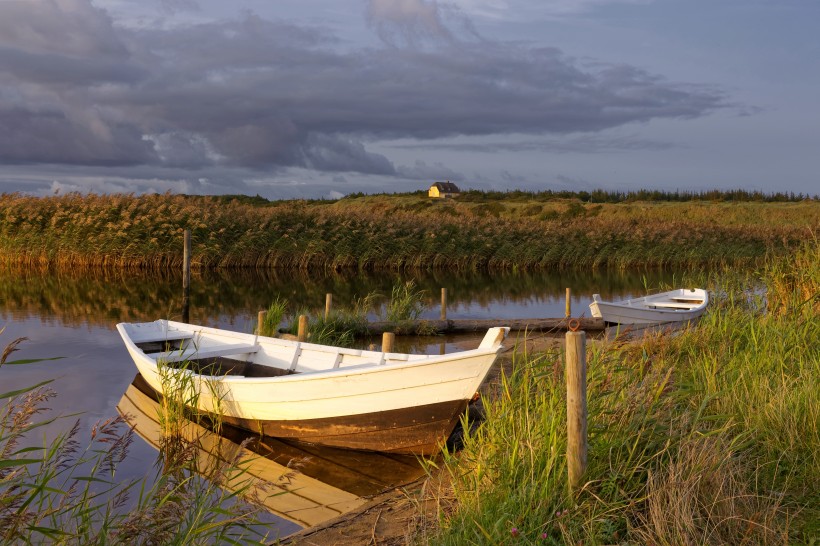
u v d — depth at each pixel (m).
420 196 73.31
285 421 8.20
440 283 27.58
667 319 16.17
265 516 6.11
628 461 5.18
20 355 12.70
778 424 6.23
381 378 7.51
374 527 5.48
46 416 9.00
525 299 22.91
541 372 6.82
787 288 11.70
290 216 33.06
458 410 7.40
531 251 33.94
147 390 10.51
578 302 22.19
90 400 9.87
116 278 26.30
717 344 9.81
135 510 4.09
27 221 29.33
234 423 8.71
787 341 8.66
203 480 6.62
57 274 27.08
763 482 5.54
